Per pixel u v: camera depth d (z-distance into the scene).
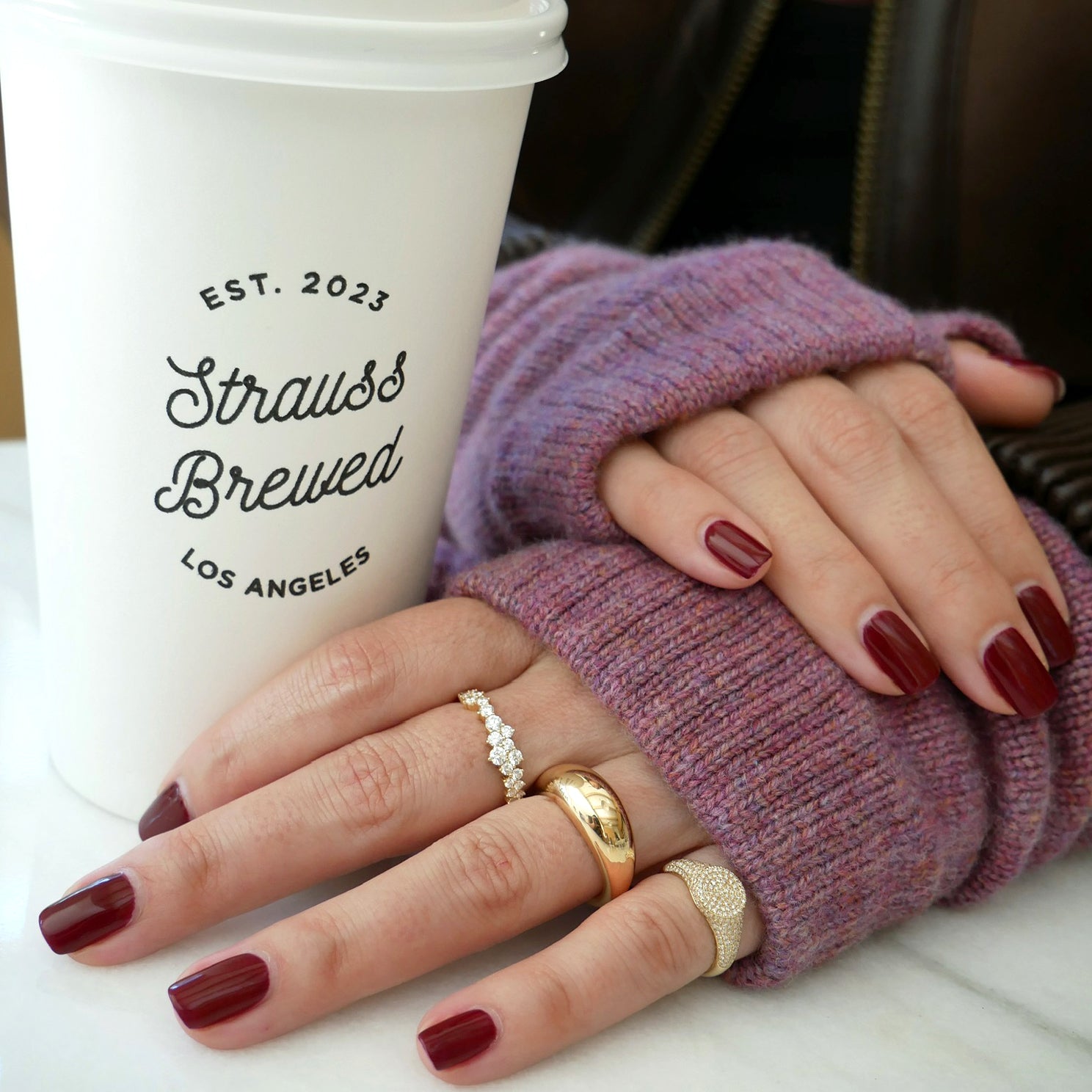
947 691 0.32
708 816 0.28
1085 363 0.53
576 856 0.29
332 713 0.29
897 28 0.51
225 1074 0.26
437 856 0.28
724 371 0.32
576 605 0.30
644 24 0.55
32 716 0.33
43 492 0.29
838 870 0.29
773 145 0.57
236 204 0.25
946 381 0.36
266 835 0.28
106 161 0.25
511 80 0.26
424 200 0.26
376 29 0.25
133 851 0.28
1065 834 0.32
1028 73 0.50
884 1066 0.27
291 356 0.27
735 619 0.31
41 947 0.28
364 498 0.29
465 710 0.30
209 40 0.24
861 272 0.54
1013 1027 0.28
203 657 0.29
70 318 0.27
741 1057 0.27
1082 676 0.32
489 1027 0.26
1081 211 0.51
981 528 0.33
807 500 0.32
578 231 0.60
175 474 0.27
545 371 0.36
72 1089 0.25
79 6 0.24
